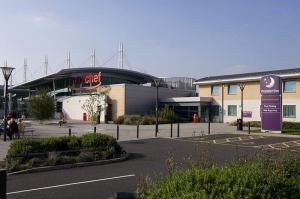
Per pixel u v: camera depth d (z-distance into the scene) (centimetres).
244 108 5028
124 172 1386
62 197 1005
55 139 1669
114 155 1697
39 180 1241
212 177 491
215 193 457
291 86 4488
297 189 507
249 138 2886
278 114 3378
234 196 450
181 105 5722
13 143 1570
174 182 498
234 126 4422
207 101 5491
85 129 3841
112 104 5797
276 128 3384
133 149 2133
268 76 3438
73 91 7369
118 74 7938
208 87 5594
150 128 3978
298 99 4394
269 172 538
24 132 2919
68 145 1695
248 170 530
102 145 1748
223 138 2878
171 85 7312
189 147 2228
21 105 7025
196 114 5266
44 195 1027
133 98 5697
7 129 2564
